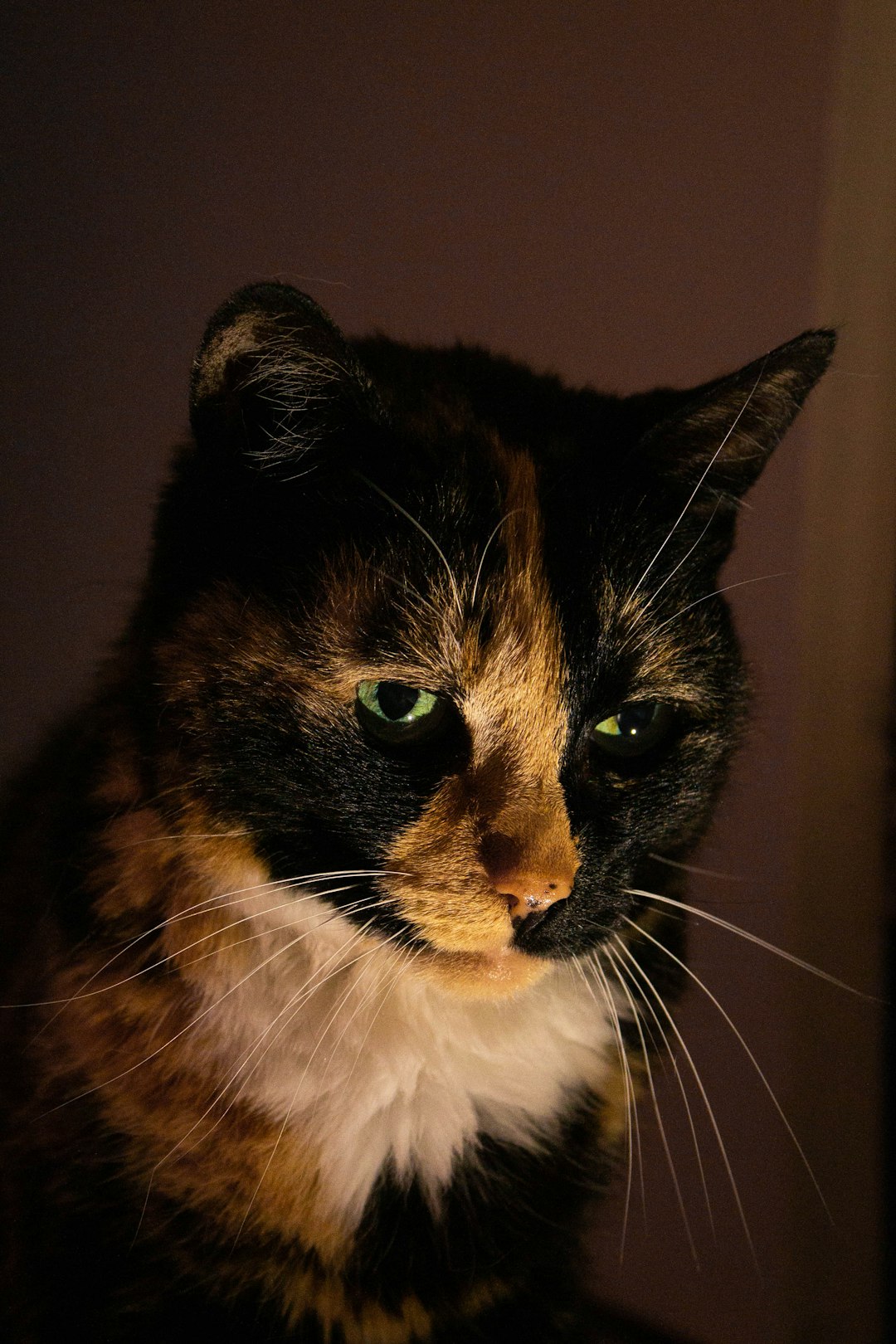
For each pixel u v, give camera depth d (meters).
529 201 0.44
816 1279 0.47
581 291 0.44
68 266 0.44
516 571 0.34
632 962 0.37
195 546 0.35
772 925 0.46
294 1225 0.34
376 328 0.41
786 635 0.46
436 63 0.43
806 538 0.46
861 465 0.46
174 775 0.34
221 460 0.34
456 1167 0.35
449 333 0.44
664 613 0.36
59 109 0.43
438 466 0.34
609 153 0.44
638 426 0.36
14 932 0.37
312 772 0.34
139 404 0.44
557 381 0.39
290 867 0.34
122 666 0.36
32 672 0.44
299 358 0.33
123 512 0.44
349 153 0.43
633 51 0.44
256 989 0.34
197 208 0.43
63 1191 0.34
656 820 0.36
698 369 0.45
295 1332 0.34
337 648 0.34
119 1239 0.34
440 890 0.33
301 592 0.34
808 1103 0.46
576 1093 0.37
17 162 0.43
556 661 0.34
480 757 0.34
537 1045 0.36
